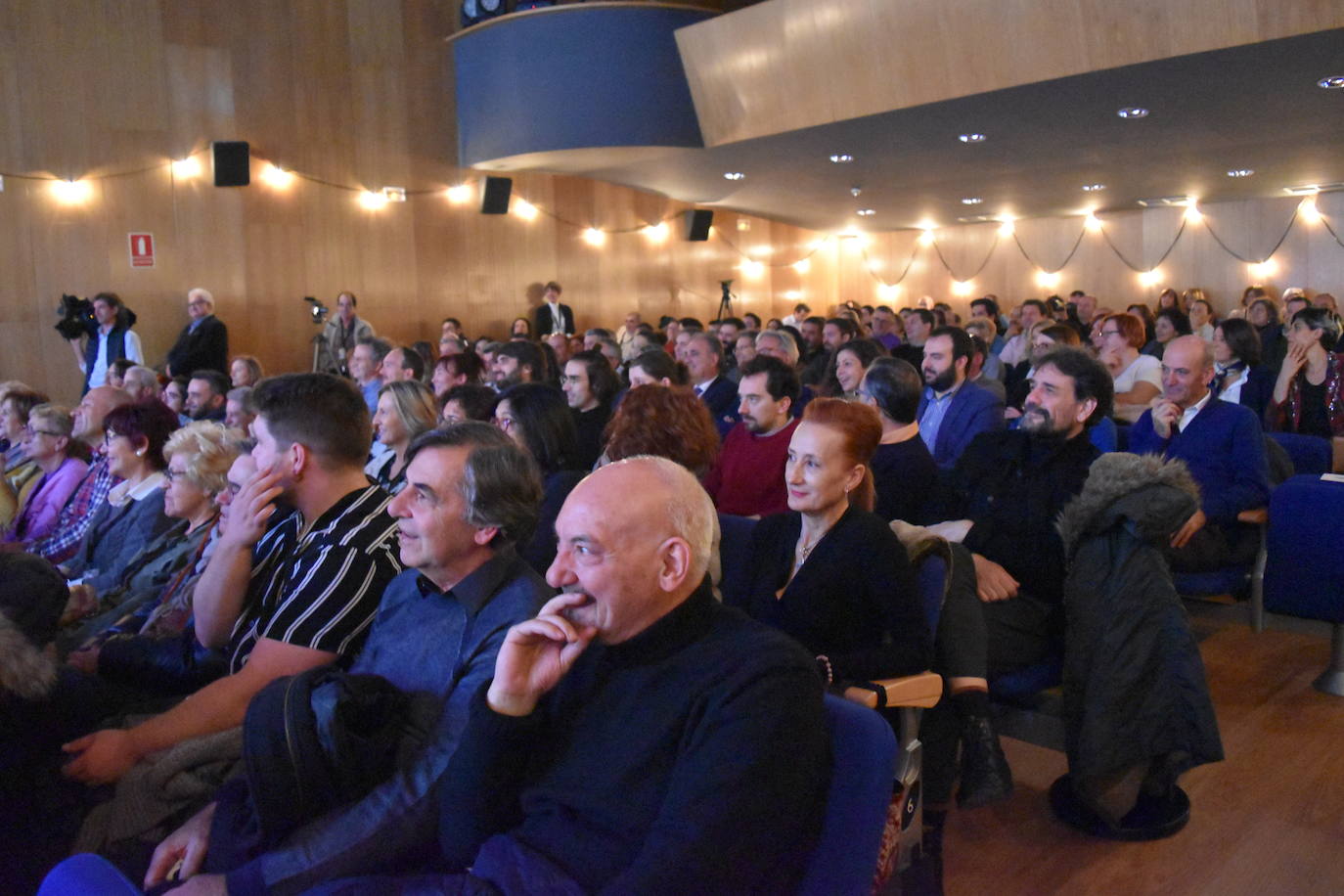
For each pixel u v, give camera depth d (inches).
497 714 50.5
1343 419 171.6
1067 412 98.8
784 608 78.1
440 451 63.4
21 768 64.7
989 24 249.0
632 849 47.4
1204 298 455.5
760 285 550.9
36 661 63.4
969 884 84.6
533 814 51.0
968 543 101.5
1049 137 324.2
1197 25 220.7
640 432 95.4
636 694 50.0
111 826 65.9
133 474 120.6
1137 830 91.0
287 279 368.8
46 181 319.9
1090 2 229.3
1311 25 208.1
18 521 147.1
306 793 58.2
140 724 73.7
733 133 340.8
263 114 360.2
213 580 77.6
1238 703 118.9
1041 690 94.1
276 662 70.3
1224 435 124.2
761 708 46.8
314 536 75.3
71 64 322.3
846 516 77.7
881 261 600.1
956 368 153.3
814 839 49.7
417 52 393.1
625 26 348.5
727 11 377.7
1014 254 548.1
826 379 184.9
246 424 168.9
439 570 64.6
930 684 71.5
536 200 438.9
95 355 305.0
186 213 346.0
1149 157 358.6
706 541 51.3
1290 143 329.7
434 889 49.6
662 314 494.9
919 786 74.2
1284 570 115.0
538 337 430.0
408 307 400.5
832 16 277.1
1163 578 87.0
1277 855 88.1
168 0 338.6
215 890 57.1
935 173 397.4
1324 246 446.6
